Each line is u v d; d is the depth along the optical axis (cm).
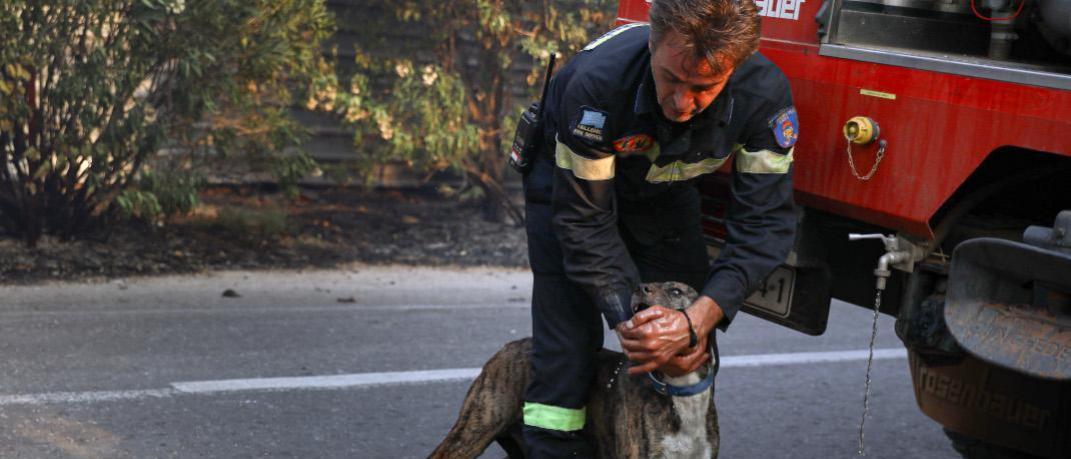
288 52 777
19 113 727
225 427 472
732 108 297
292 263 821
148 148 759
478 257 894
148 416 478
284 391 527
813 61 370
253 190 1014
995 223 360
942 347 339
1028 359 286
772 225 306
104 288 710
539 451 323
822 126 366
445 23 923
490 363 348
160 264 777
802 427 530
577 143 298
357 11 944
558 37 917
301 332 639
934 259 355
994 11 392
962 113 327
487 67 948
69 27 724
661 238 337
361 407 513
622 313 301
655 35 272
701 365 304
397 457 454
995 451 353
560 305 326
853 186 357
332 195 1032
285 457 443
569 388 323
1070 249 295
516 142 343
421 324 680
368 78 917
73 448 435
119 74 734
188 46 746
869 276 400
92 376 526
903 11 385
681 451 305
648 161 308
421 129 895
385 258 866
